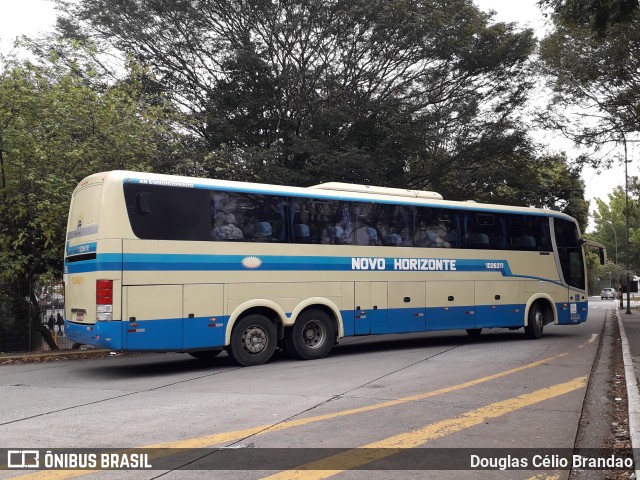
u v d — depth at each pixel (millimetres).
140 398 8703
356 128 23078
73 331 11258
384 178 23141
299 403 8055
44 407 8141
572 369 11086
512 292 16594
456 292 15406
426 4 22672
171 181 11352
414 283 14641
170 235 11188
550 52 20078
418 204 15000
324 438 6246
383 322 14016
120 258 10586
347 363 12281
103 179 10812
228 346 11922
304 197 13102
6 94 14344
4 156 14461
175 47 23469
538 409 7613
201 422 7043
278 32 23109
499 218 16594
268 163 20641
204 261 11539
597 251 20125
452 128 25266
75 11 23078
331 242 13375
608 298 69625
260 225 12391
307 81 23578
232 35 23781
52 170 14898
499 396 8438
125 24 22578
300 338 12773
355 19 22203
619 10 13383
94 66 18609
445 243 15359
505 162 26125
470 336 18672
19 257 14953
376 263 14031
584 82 19312
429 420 7023
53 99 14883
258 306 12266
